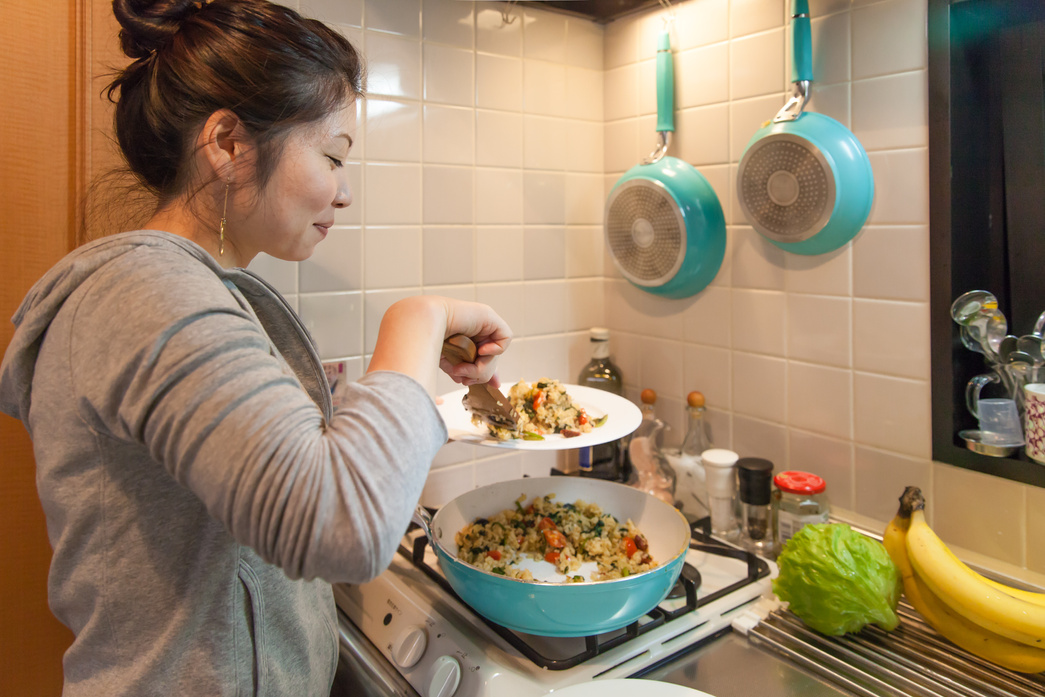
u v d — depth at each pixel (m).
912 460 1.06
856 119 1.08
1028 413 0.94
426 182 1.28
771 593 1.00
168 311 0.47
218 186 0.58
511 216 1.41
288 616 0.64
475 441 0.90
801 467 1.22
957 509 1.02
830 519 1.15
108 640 0.56
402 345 0.57
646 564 0.93
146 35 0.61
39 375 0.52
